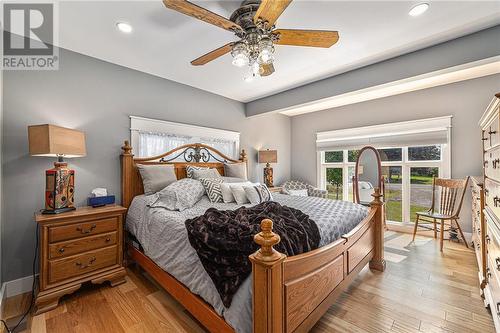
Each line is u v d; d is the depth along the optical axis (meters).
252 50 1.72
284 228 1.54
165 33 2.12
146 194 2.68
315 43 1.76
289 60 2.63
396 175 4.04
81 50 2.43
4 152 2.05
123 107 2.80
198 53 2.50
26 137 2.16
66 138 2.02
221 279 1.28
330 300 1.60
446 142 3.45
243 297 1.19
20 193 2.12
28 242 2.16
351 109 4.47
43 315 1.75
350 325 1.64
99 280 2.08
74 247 1.97
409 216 3.92
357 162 4.18
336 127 4.69
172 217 1.97
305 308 1.34
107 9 1.79
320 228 1.72
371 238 2.38
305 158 5.24
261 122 4.72
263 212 1.84
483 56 2.02
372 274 2.38
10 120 2.08
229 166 3.66
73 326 1.64
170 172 2.87
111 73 2.71
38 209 2.21
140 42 2.27
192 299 1.51
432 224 3.66
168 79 3.22
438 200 3.63
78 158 2.46
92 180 2.55
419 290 2.08
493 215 1.60
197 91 3.58
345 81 2.96
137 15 1.86
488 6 1.73
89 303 1.90
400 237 3.60
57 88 2.34
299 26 2.00
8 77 2.08
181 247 1.67
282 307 1.16
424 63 2.34
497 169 1.47
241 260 1.26
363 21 1.93
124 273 2.24
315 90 3.29
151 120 3.02
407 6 1.75
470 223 3.30
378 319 1.70
